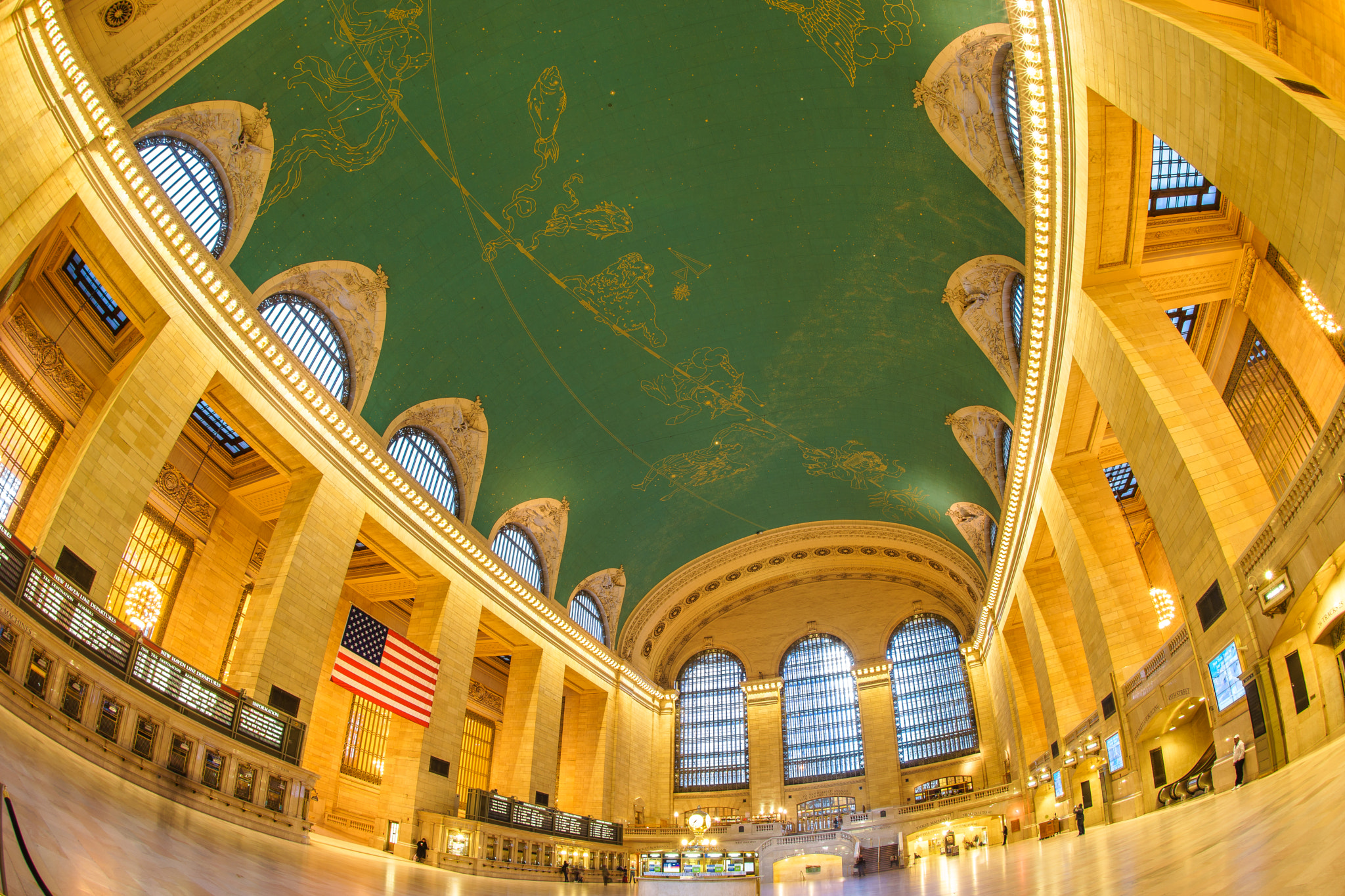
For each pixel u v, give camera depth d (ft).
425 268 84.33
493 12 68.08
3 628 41.78
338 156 72.23
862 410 112.27
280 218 72.59
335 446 81.97
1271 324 64.34
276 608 71.72
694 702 160.45
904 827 126.82
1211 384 54.75
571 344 99.35
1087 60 50.78
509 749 110.11
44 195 53.01
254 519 88.38
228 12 59.67
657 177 83.10
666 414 113.19
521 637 112.88
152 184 60.23
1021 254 74.84
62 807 27.27
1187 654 56.13
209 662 80.64
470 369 95.76
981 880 40.09
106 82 56.65
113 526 57.77
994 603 120.16
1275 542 43.06
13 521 59.06
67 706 46.19
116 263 60.03
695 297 96.63
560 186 82.23
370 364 85.35
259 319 71.26
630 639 144.77
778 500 137.18
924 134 71.87
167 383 63.67
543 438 108.68
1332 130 34.55
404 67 69.00
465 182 79.00
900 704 149.69
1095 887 21.65
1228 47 39.88
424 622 95.30
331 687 96.63
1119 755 71.72
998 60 63.00
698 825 128.06
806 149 79.10
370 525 87.51
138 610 58.13
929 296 88.74
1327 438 37.60
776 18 68.95
